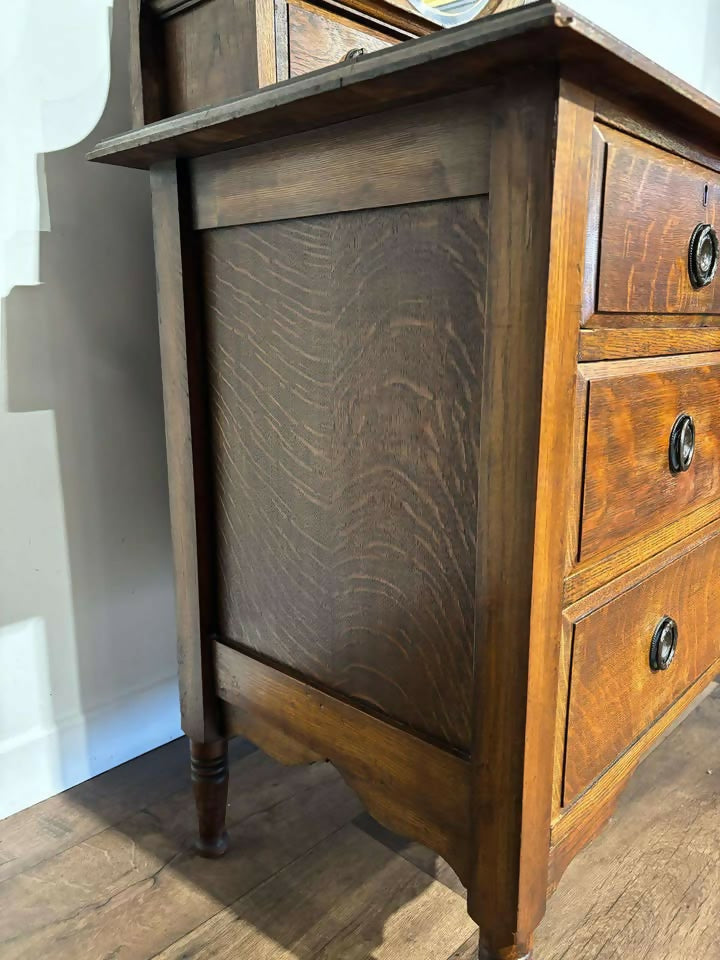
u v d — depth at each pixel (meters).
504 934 0.59
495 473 0.52
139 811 0.97
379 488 0.63
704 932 0.78
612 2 1.45
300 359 0.68
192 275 0.76
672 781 1.03
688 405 0.70
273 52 0.69
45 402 0.92
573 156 0.47
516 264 0.49
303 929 0.78
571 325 0.50
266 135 0.63
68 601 0.98
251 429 0.75
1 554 0.91
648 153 0.56
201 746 0.86
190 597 0.84
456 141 0.51
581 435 0.55
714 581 0.84
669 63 1.68
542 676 0.55
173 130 0.63
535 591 0.52
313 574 0.71
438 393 0.57
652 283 0.59
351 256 0.61
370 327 0.61
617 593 0.64
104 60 0.91
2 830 0.93
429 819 0.64
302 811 0.97
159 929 0.78
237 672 0.81
